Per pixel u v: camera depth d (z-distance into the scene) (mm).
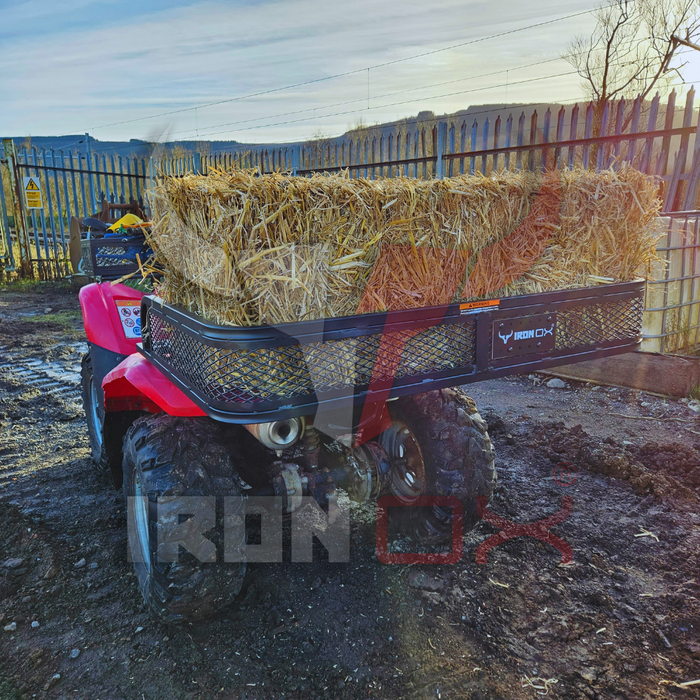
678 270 5316
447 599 2502
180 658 2219
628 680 2047
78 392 5617
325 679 2098
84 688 2090
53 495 3529
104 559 2869
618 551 2852
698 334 5828
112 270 3529
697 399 5016
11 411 5051
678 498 3336
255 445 2561
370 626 2359
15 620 2445
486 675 2086
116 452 3156
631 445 4098
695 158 6941
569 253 2613
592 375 5617
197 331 1913
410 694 2018
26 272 13555
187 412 2238
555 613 2406
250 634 2336
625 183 2689
